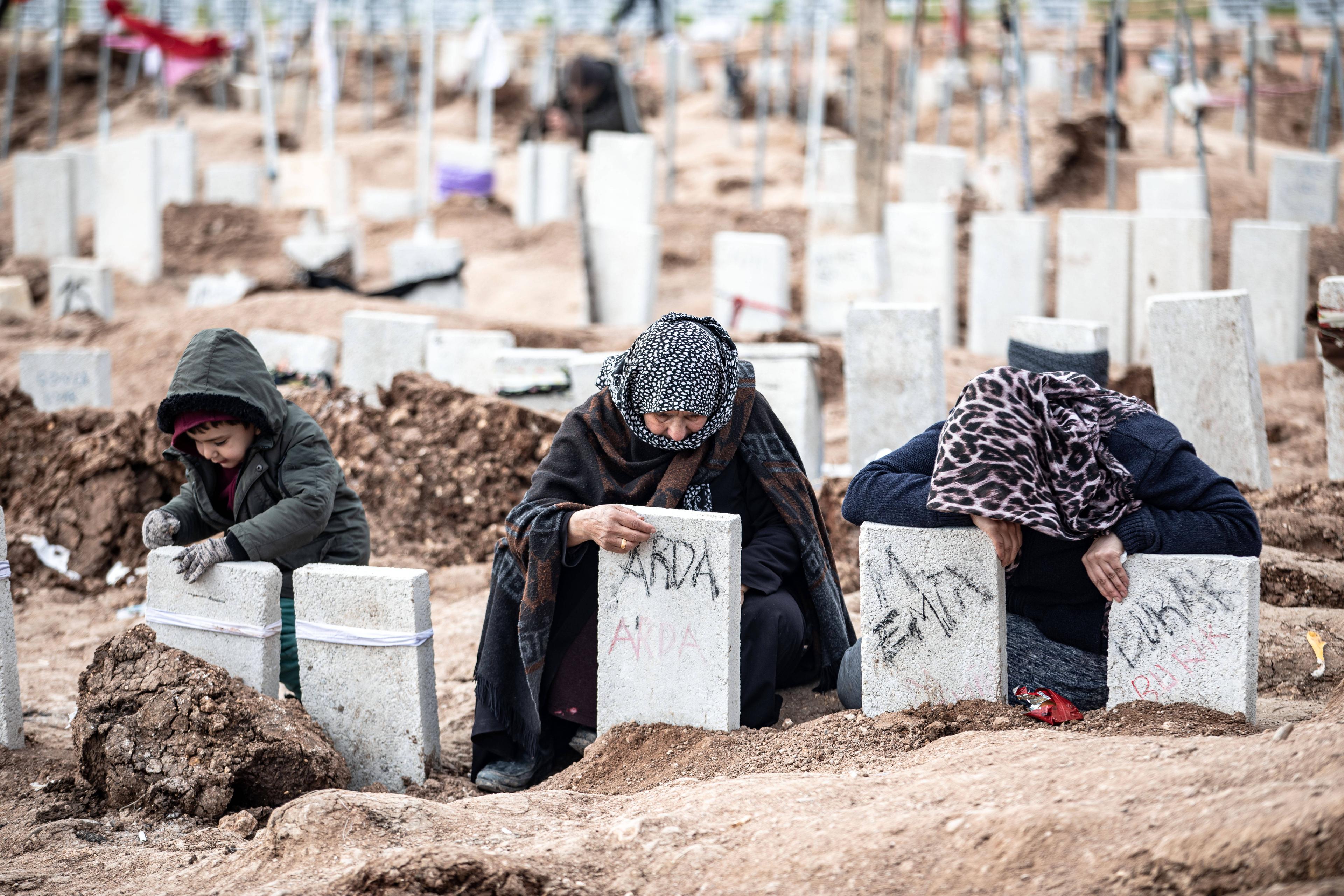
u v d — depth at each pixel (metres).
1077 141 23.28
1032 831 3.81
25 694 8.06
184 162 26.00
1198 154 19.34
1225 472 9.62
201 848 5.24
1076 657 5.77
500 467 10.84
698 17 47.62
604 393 6.53
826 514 9.73
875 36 16.81
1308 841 3.16
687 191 28.03
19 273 22.28
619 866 4.32
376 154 32.22
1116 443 5.53
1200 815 3.59
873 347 10.61
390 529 10.67
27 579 10.61
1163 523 5.38
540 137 29.44
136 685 5.92
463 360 12.61
